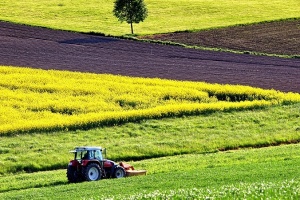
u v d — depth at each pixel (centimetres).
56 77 16800
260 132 12938
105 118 13212
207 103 14725
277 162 8769
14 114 13525
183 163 10031
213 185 6819
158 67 19262
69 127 12825
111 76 17350
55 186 8300
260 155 10181
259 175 7331
